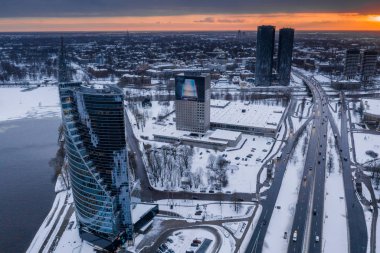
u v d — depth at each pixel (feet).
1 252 647.97
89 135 593.01
